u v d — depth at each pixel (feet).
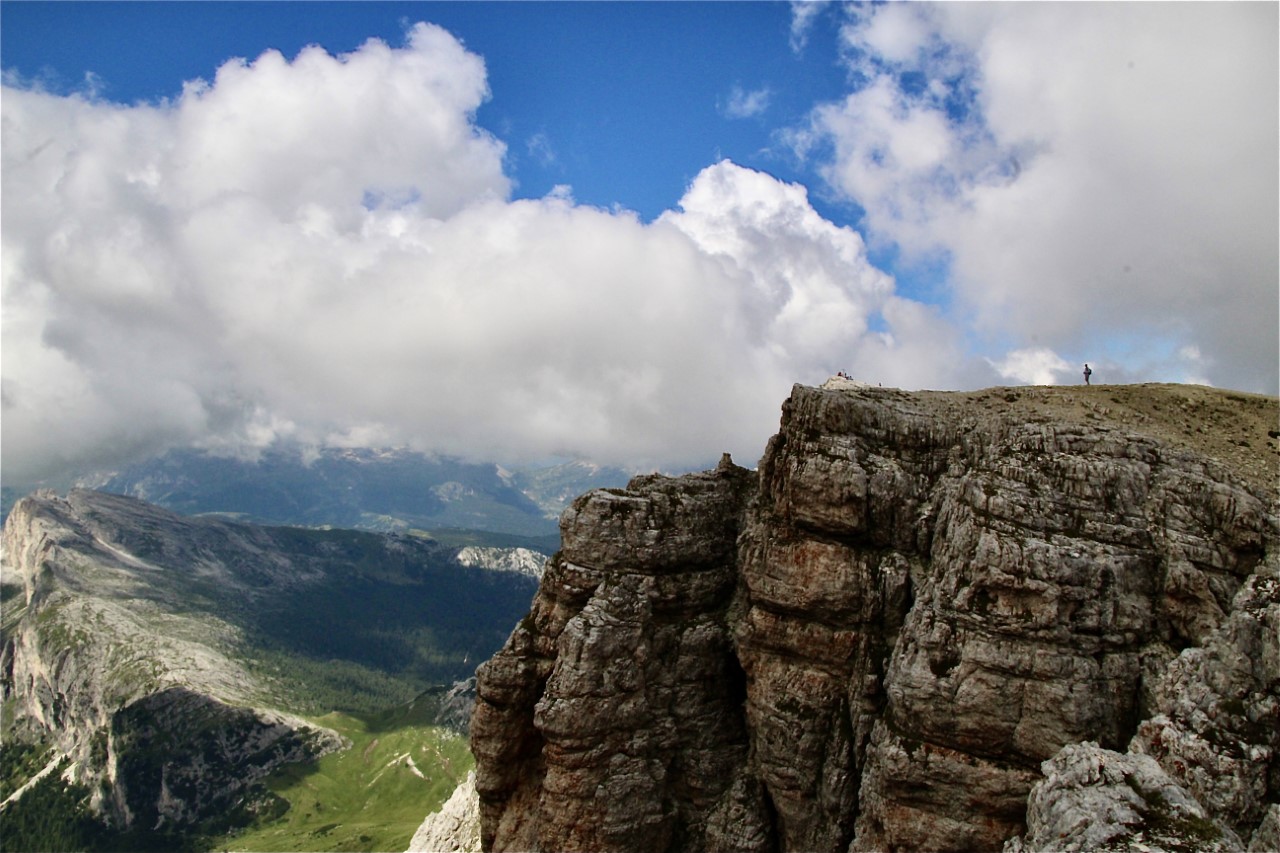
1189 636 167.84
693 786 219.20
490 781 224.12
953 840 169.89
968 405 223.30
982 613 174.40
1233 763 140.15
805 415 214.07
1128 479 179.93
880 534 203.31
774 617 207.82
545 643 223.30
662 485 244.22
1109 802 131.95
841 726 199.31
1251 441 204.13
